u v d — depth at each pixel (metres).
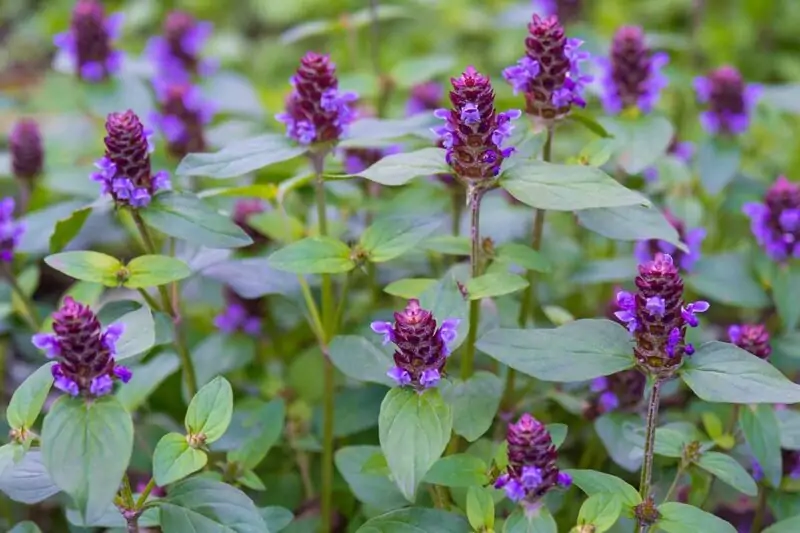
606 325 0.67
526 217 0.86
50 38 1.47
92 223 0.91
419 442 0.66
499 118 0.69
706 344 0.67
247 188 0.77
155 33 1.51
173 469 0.66
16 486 0.69
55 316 0.65
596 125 0.74
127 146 0.71
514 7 1.10
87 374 0.65
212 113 0.94
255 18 1.57
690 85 0.99
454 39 1.39
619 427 0.75
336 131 0.75
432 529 0.68
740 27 1.34
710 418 0.75
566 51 0.73
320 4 1.44
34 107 1.19
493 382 0.72
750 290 0.80
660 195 0.88
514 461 0.66
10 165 0.92
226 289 0.83
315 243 0.72
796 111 0.91
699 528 0.67
